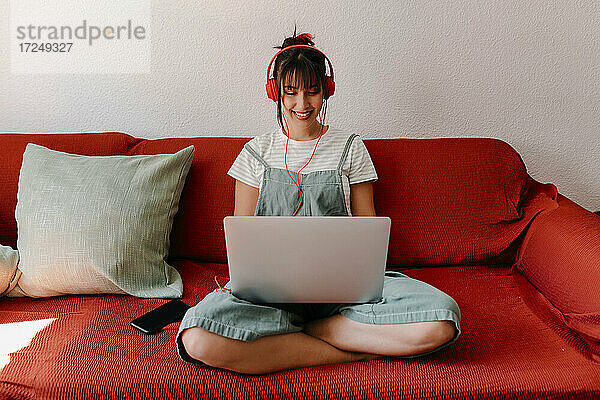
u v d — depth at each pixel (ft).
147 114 7.16
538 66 6.92
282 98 5.60
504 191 6.13
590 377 4.19
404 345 4.41
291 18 6.86
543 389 4.13
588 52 6.87
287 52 5.50
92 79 7.06
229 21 6.88
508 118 7.08
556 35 6.83
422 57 6.92
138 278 5.57
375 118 7.11
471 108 7.06
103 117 7.17
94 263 5.44
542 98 7.01
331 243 4.32
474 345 4.64
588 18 6.77
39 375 4.27
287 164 5.72
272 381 4.27
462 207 6.08
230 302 4.45
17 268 5.58
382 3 6.79
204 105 7.12
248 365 4.33
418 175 6.15
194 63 7.00
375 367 4.39
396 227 6.08
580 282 4.99
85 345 4.60
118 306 5.31
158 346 4.63
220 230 6.14
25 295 5.53
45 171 5.80
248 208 5.75
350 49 6.91
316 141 5.77
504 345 4.63
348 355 4.58
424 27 6.84
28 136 6.43
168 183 5.92
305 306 4.99
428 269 6.09
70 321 5.02
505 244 6.02
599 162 7.20
